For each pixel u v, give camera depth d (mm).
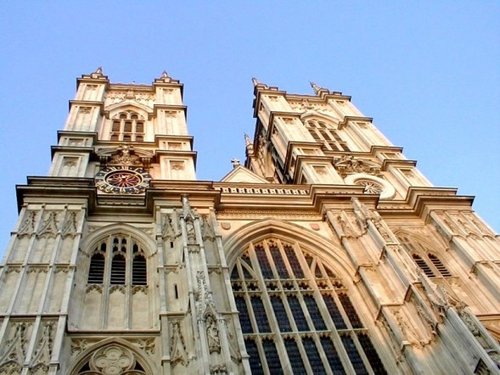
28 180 37312
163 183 38906
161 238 33594
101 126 50125
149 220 36781
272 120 57250
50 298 28406
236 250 35875
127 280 31953
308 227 38906
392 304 30781
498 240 38594
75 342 26953
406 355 28047
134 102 55656
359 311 32656
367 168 49031
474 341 25359
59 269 30469
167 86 59250
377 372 29125
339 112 60844
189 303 27078
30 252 31406
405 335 28984
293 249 37406
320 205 40219
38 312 27016
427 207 41656
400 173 48031
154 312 29438
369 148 52500
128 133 49969
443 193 43469
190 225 33312
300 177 47344
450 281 36000
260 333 30219
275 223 38500
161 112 53188
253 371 28047
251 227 37781
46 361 24562
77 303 29531
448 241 38875
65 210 35219
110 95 57000
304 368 28766
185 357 25594
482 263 35688
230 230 37281
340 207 39969
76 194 36562
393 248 33656
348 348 30344
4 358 24469
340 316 32438
